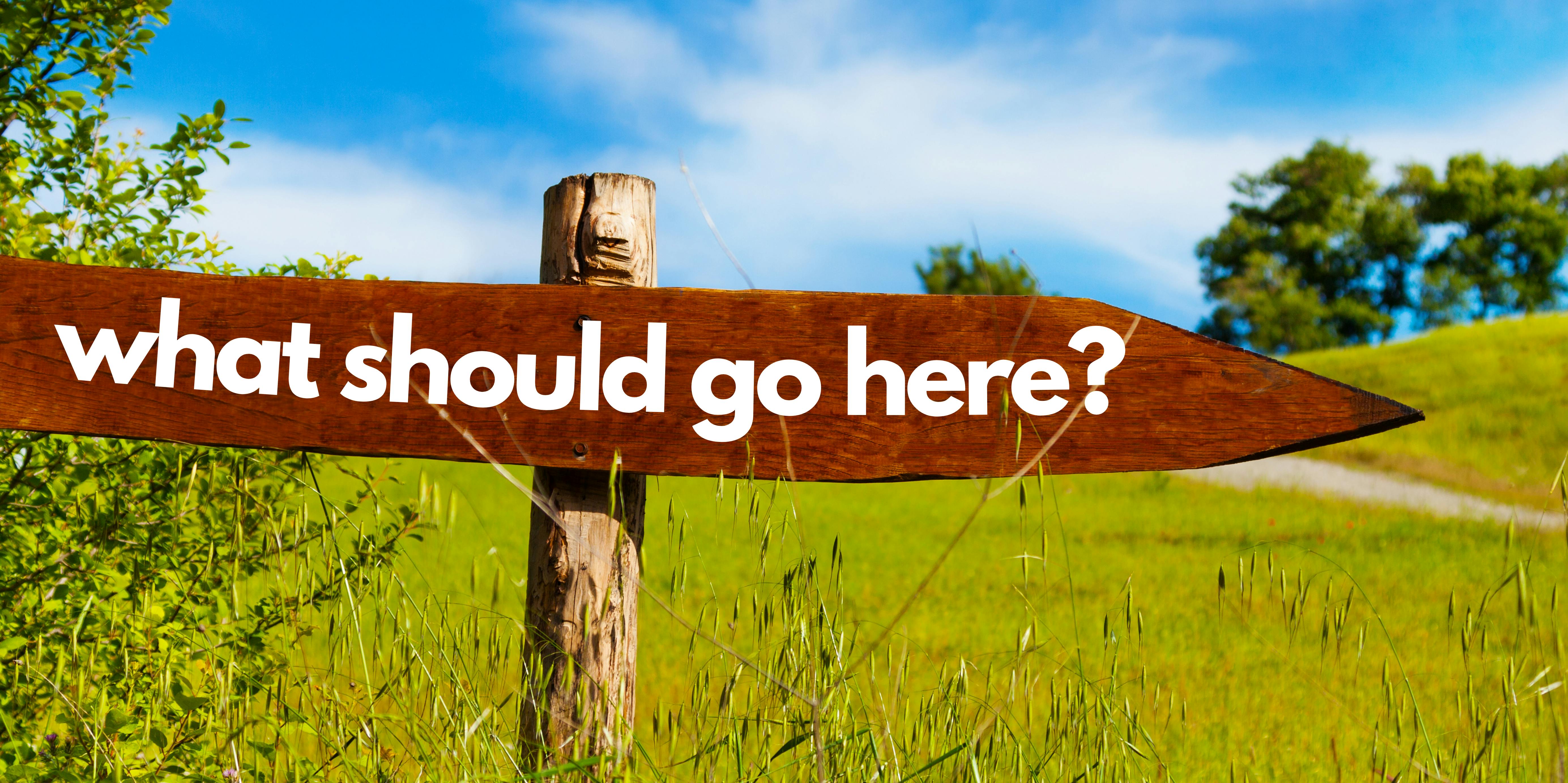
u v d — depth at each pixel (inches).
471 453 88.7
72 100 119.0
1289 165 2267.5
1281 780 168.6
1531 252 2090.3
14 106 116.1
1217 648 288.2
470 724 82.2
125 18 122.5
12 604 101.2
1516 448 821.9
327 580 103.8
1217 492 763.4
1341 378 1224.8
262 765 94.3
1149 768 93.4
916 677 121.0
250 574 110.6
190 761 96.3
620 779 78.8
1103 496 759.7
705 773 79.4
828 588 79.5
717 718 80.4
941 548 540.1
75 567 101.5
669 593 84.7
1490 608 269.9
